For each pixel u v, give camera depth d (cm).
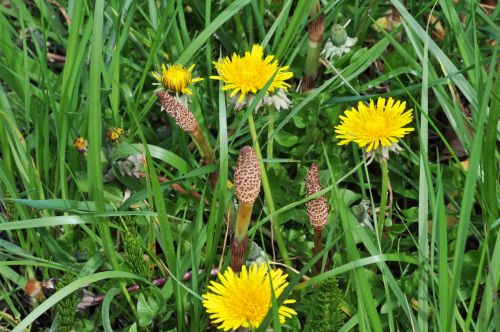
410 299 52
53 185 60
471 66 54
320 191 48
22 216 55
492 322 48
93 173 50
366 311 46
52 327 53
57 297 47
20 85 60
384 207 52
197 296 48
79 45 58
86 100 60
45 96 58
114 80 59
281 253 54
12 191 55
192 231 57
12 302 58
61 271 56
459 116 55
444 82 58
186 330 53
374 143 50
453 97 56
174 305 52
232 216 52
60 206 51
